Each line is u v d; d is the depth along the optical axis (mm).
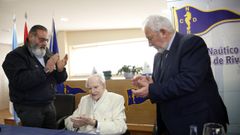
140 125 2877
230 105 1967
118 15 4059
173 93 1140
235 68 1946
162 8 3609
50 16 4000
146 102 2852
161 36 1242
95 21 4555
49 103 1940
